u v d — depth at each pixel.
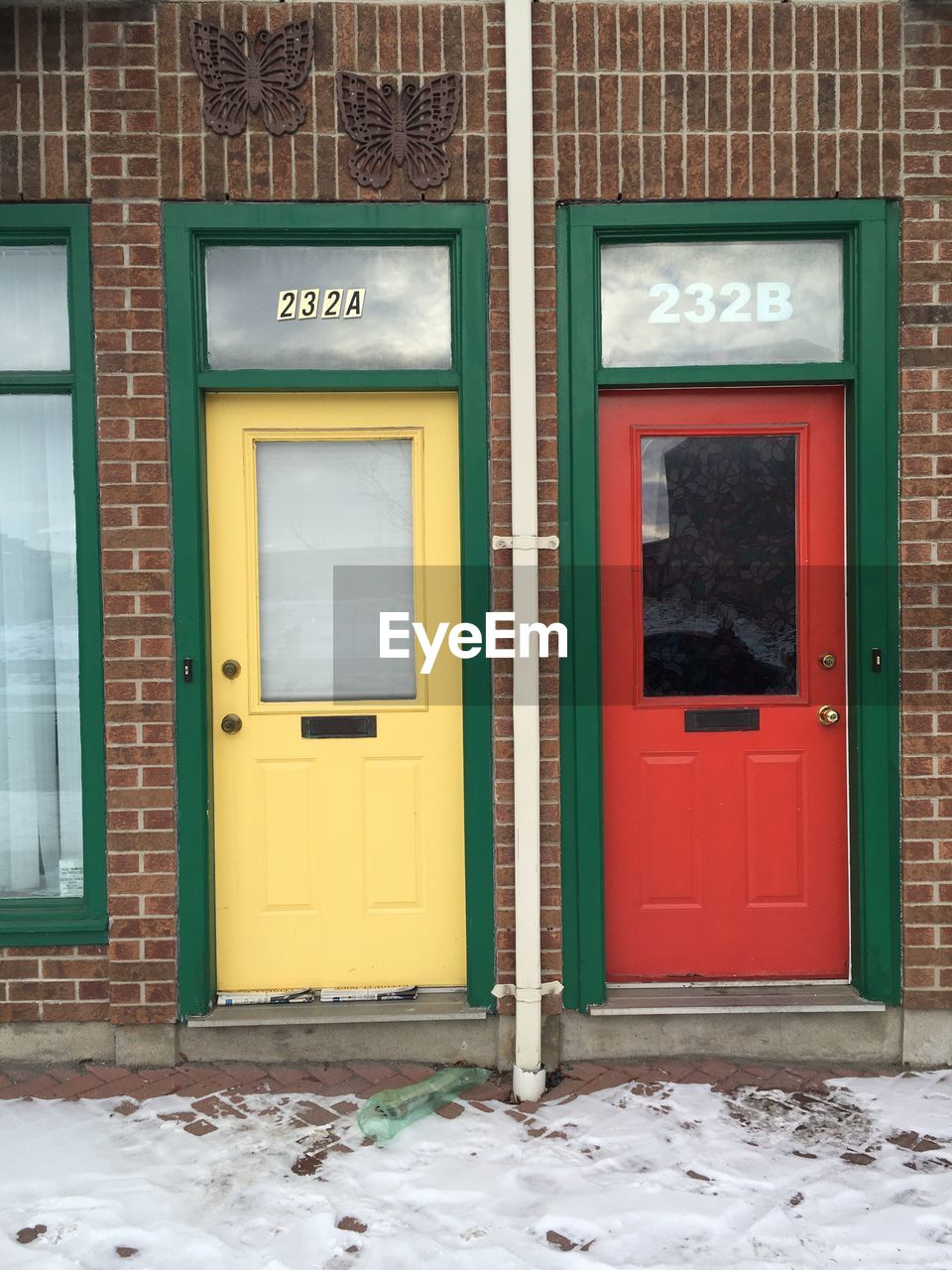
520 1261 2.48
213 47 3.40
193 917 3.48
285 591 3.65
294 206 3.45
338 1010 3.51
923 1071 3.50
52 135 3.40
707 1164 2.89
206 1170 2.87
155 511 3.46
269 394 3.58
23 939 3.49
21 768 3.68
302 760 3.62
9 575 3.65
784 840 3.68
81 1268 2.47
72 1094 3.30
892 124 3.48
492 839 3.52
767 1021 3.53
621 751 3.66
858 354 3.52
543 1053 3.50
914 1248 2.53
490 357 3.48
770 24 3.46
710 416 3.64
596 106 3.45
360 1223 2.62
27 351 3.57
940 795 3.54
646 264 3.60
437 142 3.45
